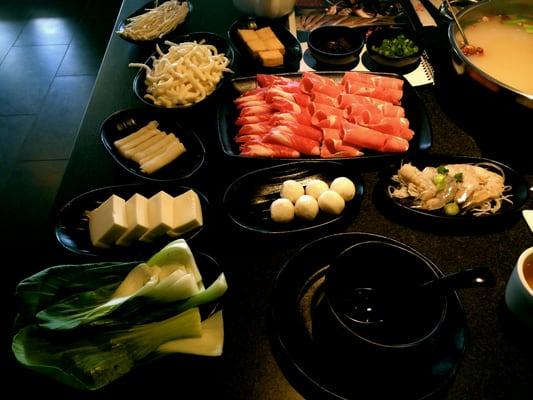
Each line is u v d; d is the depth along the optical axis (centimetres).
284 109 165
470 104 169
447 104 173
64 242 124
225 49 197
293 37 197
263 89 174
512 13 183
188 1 222
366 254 98
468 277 84
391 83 173
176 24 204
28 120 319
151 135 159
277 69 189
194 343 102
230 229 132
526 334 108
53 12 411
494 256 126
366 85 172
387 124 155
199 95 172
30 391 103
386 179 143
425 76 184
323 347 103
